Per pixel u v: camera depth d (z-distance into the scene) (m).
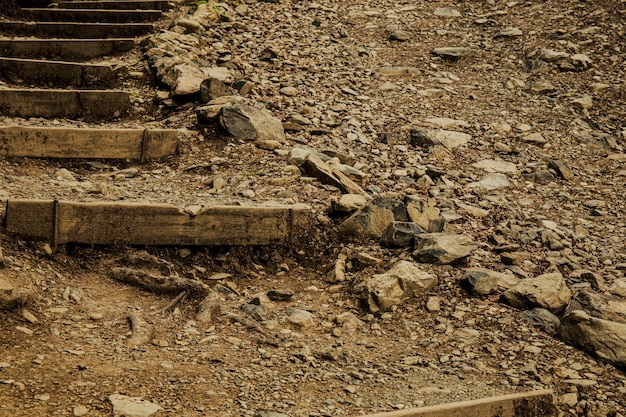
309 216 5.78
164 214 5.36
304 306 5.12
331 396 4.04
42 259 5.01
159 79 7.98
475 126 7.99
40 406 3.53
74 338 4.28
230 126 6.95
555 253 5.89
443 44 9.88
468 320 4.95
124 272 5.08
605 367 4.55
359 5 11.02
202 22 9.48
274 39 9.48
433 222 5.90
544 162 7.45
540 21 10.43
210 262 5.46
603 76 9.22
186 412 3.68
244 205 5.65
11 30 8.86
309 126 7.39
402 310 5.05
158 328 4.57
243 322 4.77
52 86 7.92
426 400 4.05
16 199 5.09
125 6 9.93
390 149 7.29
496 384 4.32
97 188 5.73
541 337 4.82
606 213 6.69
